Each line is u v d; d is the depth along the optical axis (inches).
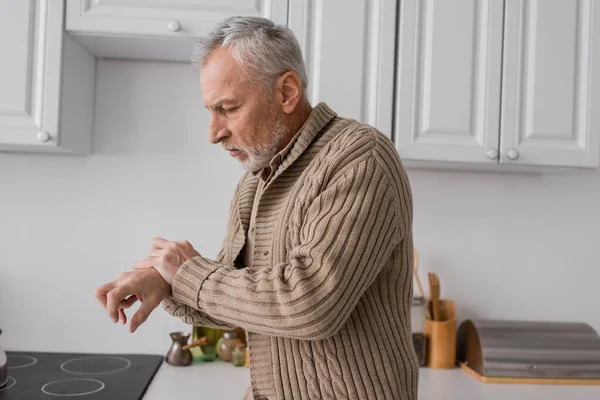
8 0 63.2
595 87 68.4
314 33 65.8
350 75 65.8
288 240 39.2
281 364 39.7
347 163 37.7
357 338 38.2
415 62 66.6
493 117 67.3
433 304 76.2
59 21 63.7
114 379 64.2
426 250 79.5
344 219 35.2
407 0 66.6
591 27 68.6
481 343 70.1
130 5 64.6
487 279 80.0
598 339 72.4
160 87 77.2
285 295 34.0
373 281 38.9
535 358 69.4
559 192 81.1
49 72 63.6
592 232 81.4
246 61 39.1
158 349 77.2
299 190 39.8
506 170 78.1
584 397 63.4
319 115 42.8
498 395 63.3
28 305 75.9
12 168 75.5
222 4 65.2
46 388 60.4
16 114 63.4
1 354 61.3
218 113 40.5
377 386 38.0
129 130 76.9
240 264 48.1
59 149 69.8
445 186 79.7
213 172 77.7
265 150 41.3
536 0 68.1
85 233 76.4
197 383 64.0
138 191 77.0
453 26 67.1
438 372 72.6
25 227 75.7
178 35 64.7
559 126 68.0
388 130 66.1
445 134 67.1
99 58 76.3
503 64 67.7
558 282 80.8
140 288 37.1
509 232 80.4
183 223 77.4
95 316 76.5
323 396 38.3
